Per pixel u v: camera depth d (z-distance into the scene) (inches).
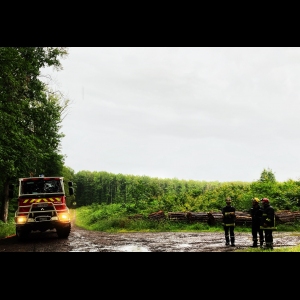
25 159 785.6
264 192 1053.2
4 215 993.5
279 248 422.6
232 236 463.5
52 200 532.4
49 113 914.7
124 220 807.1
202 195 1167.6
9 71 660.7
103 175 5826.8
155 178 5093.5
